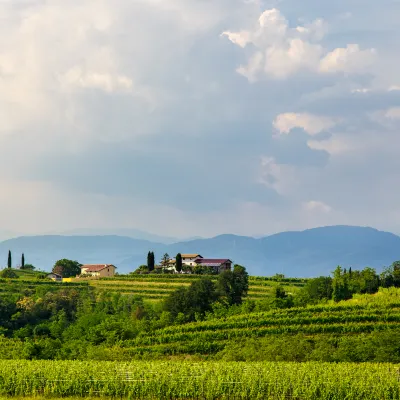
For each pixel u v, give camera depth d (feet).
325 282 557.74
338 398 249.34
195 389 260.83
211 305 526.16
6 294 640.58
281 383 255.91
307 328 415.03
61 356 378.73
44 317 563.07
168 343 417.90
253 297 622.54
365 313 438.81
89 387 266.57
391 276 573.74
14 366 288.71
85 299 596.29
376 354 336.70
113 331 440.86
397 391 247.50
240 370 269.44
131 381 263.49
